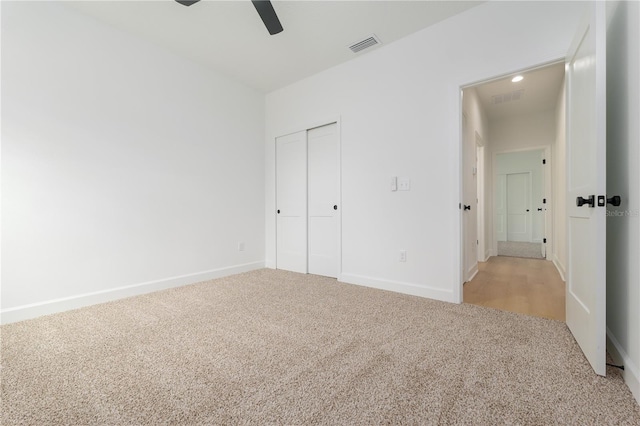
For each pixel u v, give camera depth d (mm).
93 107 2379
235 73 3338
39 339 1703
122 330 1830
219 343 1641
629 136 1291
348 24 2438
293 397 1157
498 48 2146
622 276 1358
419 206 2537
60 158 2211
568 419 1022
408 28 2498
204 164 3191
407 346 1583
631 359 1224
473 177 3438
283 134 3691
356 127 2965
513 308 2234
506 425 996
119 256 2523
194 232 3090
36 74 2102
